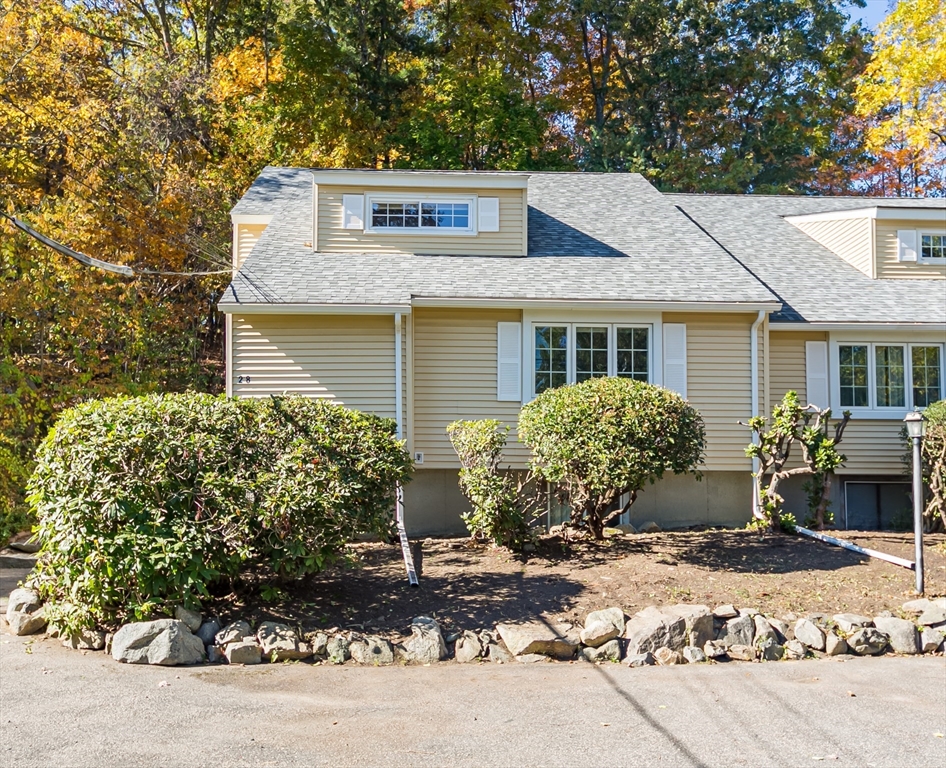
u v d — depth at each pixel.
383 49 28.23
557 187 18.66
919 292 15.87
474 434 11.09
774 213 19.33
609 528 12.80
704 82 31.50
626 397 10.26
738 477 14.30
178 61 23.66
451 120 25.97
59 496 7.84
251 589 8.80
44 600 8.54
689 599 8.99
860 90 26.56
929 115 25.64
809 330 14.61
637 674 7.66
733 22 32.41
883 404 14.85
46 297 14.35
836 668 8.04
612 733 6.21
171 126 22.69
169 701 6.53
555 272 14.35
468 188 14.99
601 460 9.86
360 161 25.95
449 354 13.69
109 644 7.72
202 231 22.12
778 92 32.78
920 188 32.28
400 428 13.05
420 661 7.81
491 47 28.66
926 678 7.77
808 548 11.15
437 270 14.16
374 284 13.48
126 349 16.95
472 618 8.43
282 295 12.87
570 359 13.79
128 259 19.48
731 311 13.79
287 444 8.49
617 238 16.02
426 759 5.64
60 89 19.84
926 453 13.34
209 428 8.33
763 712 6.76
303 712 6.42
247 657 7.59
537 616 8.48
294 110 25.23
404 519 13.34
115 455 7.79
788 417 12.41
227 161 24.08
